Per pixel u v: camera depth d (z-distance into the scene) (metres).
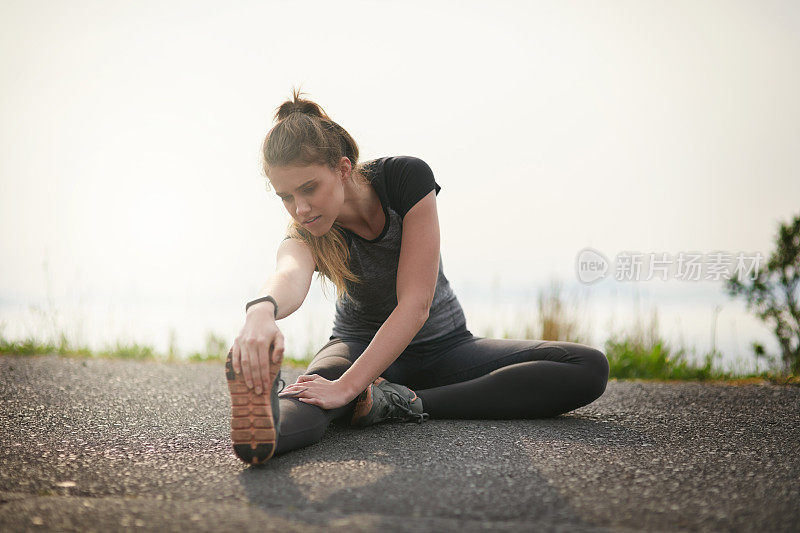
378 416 2.18
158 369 3.82
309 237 2.11
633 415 2.48
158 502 1.44
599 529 1.29
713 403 2.77
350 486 1.54
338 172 1.92
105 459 1.79
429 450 1.88
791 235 3.92
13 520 1.33
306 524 1.30
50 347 4.52
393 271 2.26
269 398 1.65
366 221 2.16
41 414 2.38
